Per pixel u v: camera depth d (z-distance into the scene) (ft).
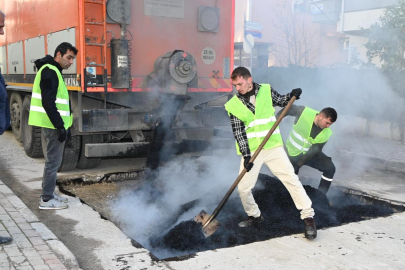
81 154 18.19
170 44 17.12
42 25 19.20
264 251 10.69
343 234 11.92
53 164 13.57
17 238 10.71
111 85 15.61
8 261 9.36
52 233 11.21
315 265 9.94
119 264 9.88
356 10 39.14
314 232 11.25
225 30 18.44
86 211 13.71
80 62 15.21
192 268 9.68
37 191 15.87
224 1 18.25
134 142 16.66
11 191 15.02
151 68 16.74
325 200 14.42
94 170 18.88
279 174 11.73
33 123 13.05
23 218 12.25
